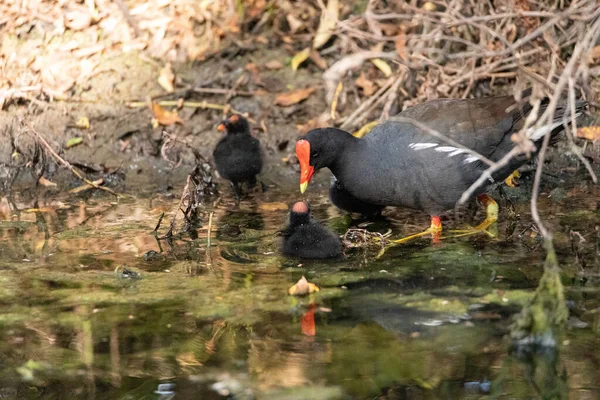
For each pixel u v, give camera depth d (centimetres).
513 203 1228
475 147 1098
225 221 1191
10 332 845
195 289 944
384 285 946
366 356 790
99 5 1603
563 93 1246
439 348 802
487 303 888
